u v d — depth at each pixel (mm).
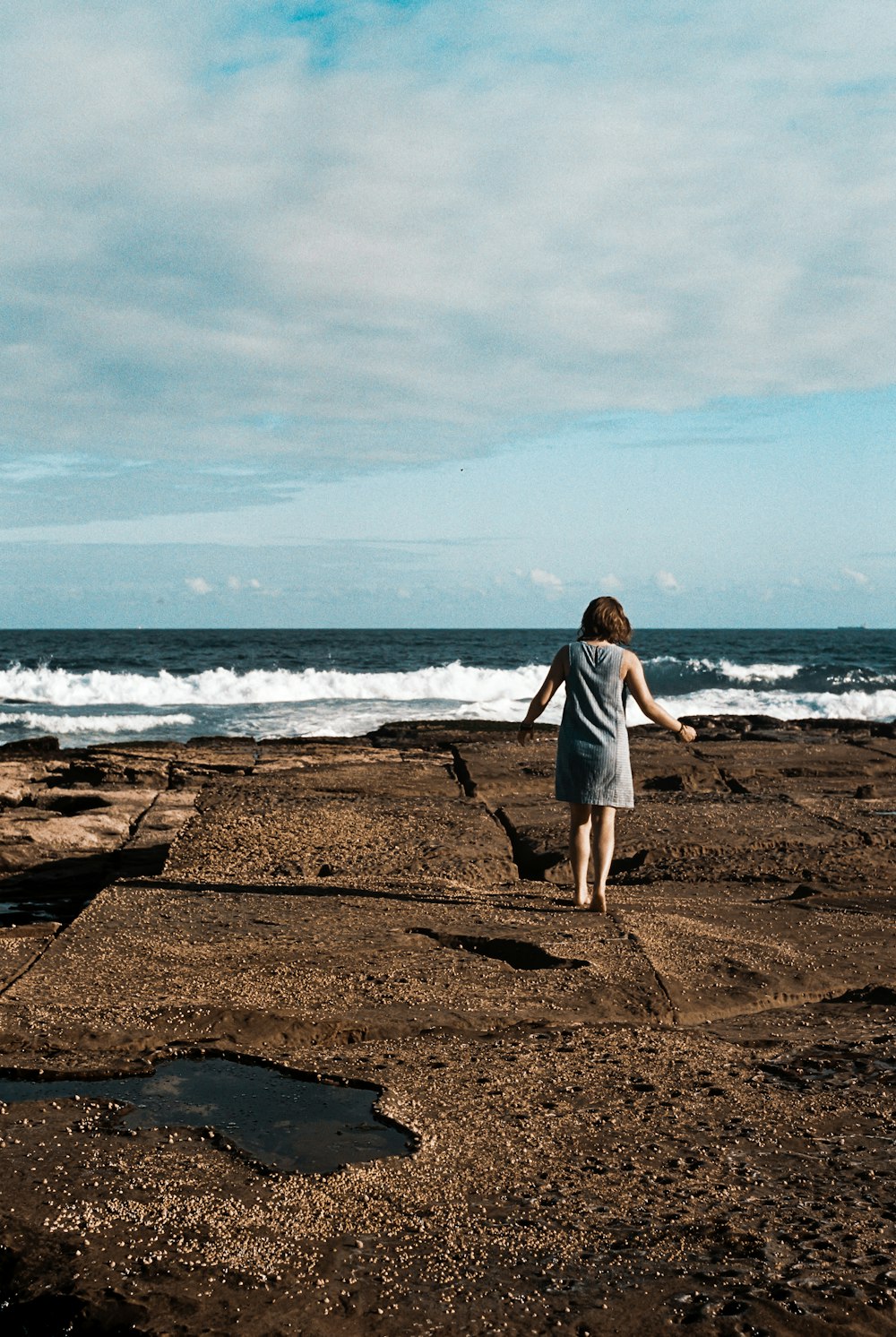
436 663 62500
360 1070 3236
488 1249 2186
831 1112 2951
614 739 5418
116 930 4770
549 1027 3686
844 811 8555
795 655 74688
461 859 6719
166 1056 3340
